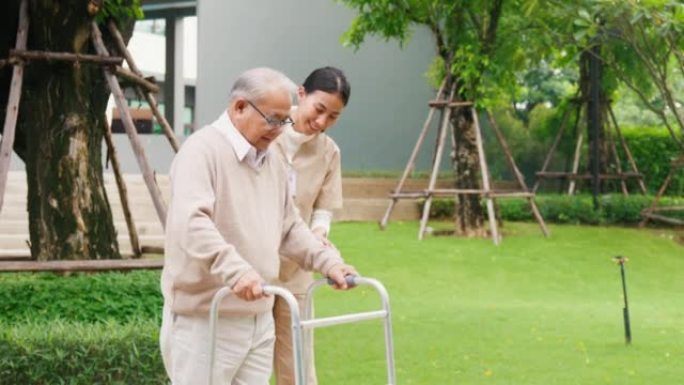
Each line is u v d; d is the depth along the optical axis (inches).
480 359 287.0
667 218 578.6
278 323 195.2
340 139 724.7
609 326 337.7
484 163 525.7
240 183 151.1
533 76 734.5
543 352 296.7
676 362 284.7
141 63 797.2
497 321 345.4
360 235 531.8
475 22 534.3
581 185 678.5
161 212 311.4
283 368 195.9
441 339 314.2
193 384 151.2
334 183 202.8
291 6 712.4
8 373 221.8
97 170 349.7
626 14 440.5
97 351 224.2
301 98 194.1
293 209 164.6
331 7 713.0
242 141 150.6
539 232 561.0
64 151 340.8
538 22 514.3
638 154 689.6
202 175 147.3
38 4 329.4
